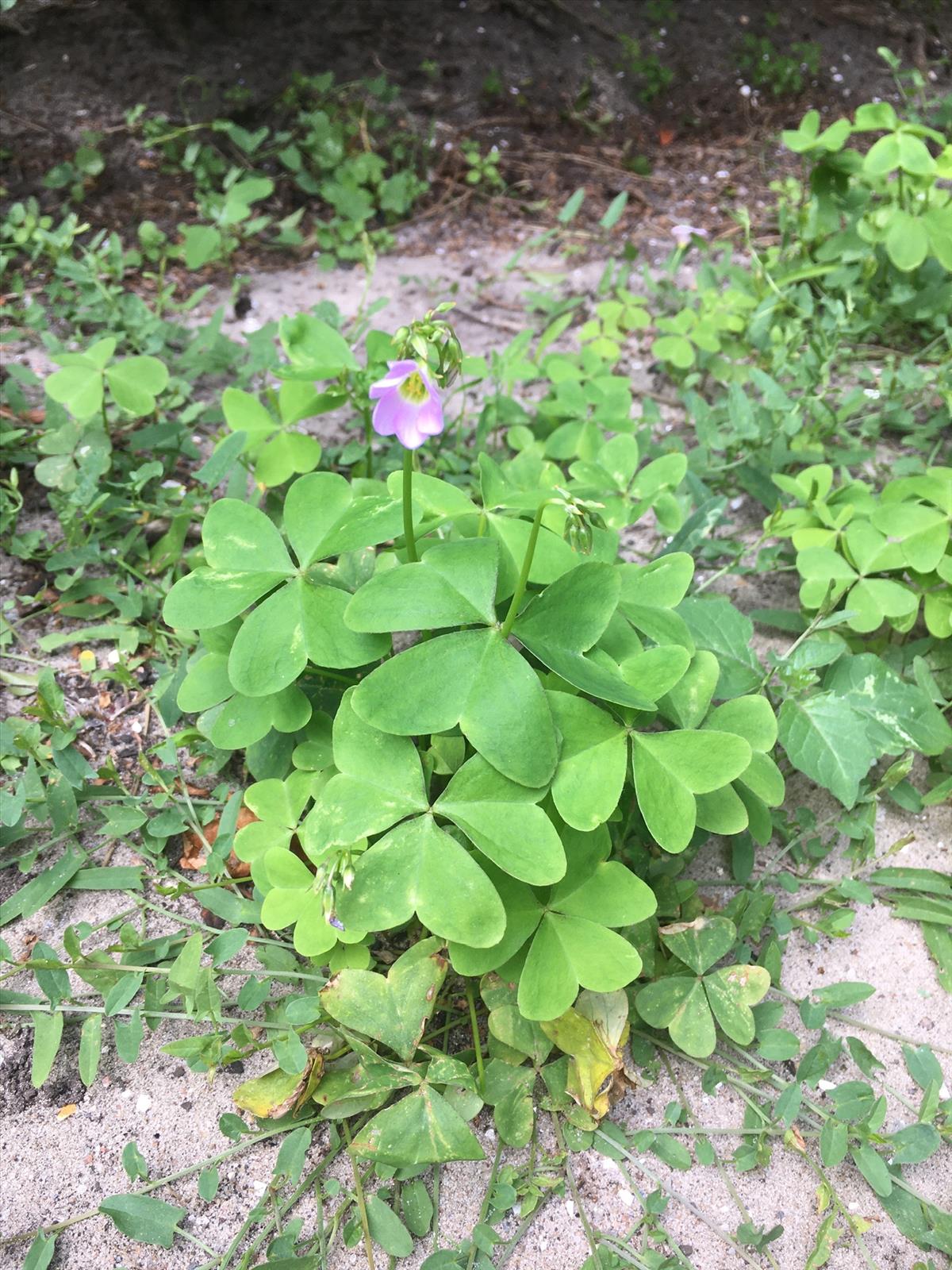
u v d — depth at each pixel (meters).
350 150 0.67
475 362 0.45
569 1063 0.28
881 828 0.36
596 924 0.27
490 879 0.28
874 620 0.36
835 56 0.83
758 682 0.34
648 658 0.29
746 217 0.55
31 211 0.56
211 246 0.56
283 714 0.31
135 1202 0.26
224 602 0.30
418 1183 0.27
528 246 0.61
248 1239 0.26
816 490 0.39
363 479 0.38
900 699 0.34
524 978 0.27
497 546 0.29
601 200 0.69
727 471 0.46
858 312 0.54
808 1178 0.28
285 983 0.30
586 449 0.43
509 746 0.27
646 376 0.54
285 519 0.31
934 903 0.33
